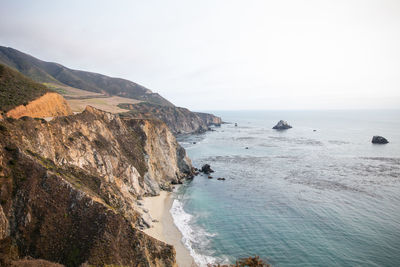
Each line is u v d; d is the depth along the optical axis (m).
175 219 43.16
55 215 26.30
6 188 25.12
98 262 23.58
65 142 39.31
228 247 34.72
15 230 24.19
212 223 42.00
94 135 48.72
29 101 40.81
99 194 34.19
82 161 40.16
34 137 32.97
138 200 47.91
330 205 48.97
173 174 67.62
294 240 36.53
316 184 62.97
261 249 34.28
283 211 46.66
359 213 45.19
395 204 49.06
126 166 50.66
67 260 23.61
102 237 25.58
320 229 39.59
